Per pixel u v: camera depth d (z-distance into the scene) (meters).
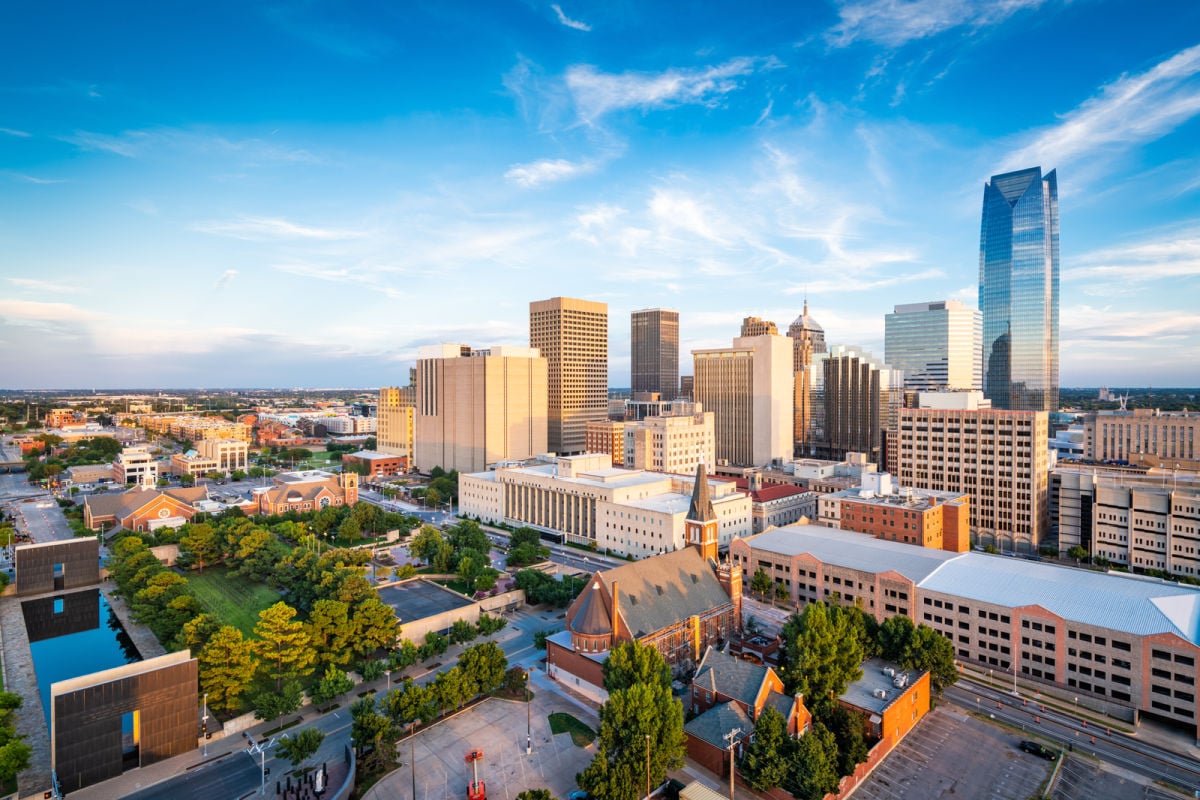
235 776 93.50
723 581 139.75
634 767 84.44
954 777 94.44
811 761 83.94
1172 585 130.00
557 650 123.62
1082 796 90.31
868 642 119.81
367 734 93.38
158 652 137.00
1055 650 120.19
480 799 87.00
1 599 170.12
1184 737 105.31
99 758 92.31
